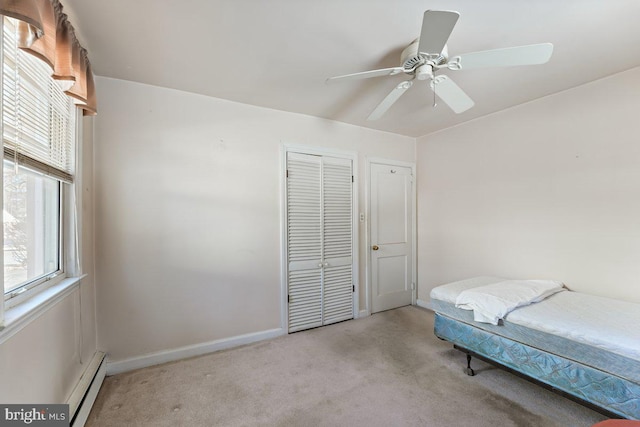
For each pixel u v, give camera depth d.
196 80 2.21
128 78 2.17
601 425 1.07
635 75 2.05
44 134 1.39
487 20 1.53
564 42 1.74
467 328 2.11
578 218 2.34
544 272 2.56
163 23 1.55
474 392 1.88
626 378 1.38
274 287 2.79
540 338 1.71
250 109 2.69
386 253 3.59
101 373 1.98
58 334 1.46
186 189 2.40
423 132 3.62
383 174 3.57
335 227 3.17
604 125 2.20
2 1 0.88
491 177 2.97
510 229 2.81
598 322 1.62
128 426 1.58
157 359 2.26
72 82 1.47
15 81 1.12
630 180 2.08
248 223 2.66
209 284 2.48
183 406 1.75
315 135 3.05
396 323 3.14
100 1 1.38
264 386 1.95
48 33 1.15
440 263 3.54
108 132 2.14
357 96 2.51
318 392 1.88
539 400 1.79
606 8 1.44
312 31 1.63
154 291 2.27
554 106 2.48
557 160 2.46
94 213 2.09
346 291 3.25
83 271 1.85
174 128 2.36
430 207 3.67
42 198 1.49
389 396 1.84
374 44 1.76
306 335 2.82
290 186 2.89
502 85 2.31
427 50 1.39
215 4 1.41
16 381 1.08
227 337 2.56
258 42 1.73
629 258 2.08
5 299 1.12
